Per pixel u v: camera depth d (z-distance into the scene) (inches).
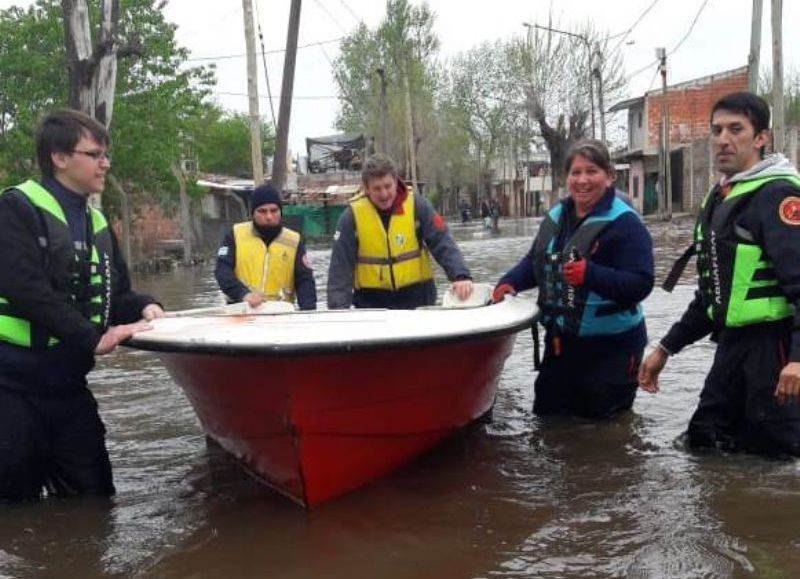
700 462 171.5
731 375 172.4
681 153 1561.3
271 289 244.1
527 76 1653.5
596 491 158.1
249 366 144.6
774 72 609.3
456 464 179.6
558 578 123.3
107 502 162.1
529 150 2351.1
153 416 229.5
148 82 849.5
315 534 144.0
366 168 220.1
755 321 163.9
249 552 137.2
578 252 198.2
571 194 202.4
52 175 155.8
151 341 150.3
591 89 1531.7
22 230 147.8
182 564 133.3
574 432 199.3
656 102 1630.2
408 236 225.3
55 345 153.9
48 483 165.6
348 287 222.7
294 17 642.8
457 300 222.2
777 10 603.5
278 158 654.5
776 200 158.6
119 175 858.8
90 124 155.2
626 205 199.2
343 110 2039.9
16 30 771.4
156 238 1083.9
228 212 1427.2
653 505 149.3
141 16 818.8
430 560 131.5
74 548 140.3
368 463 164.9
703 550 129.4
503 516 148.3
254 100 587.2
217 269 246.8
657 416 208.7
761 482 157.5
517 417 215.5
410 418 168.6
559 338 207.6
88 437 163.3
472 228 1793.8
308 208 1406.3
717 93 1603.1
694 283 481.7
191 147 992.2
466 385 179.6
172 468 184.5
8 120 812.6
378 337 143.7
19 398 153.5
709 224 170.4
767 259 161.5
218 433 176.4
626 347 206.2
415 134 1871.3
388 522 148.0
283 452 154.3
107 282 161.6
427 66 2020.2
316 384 145.1
